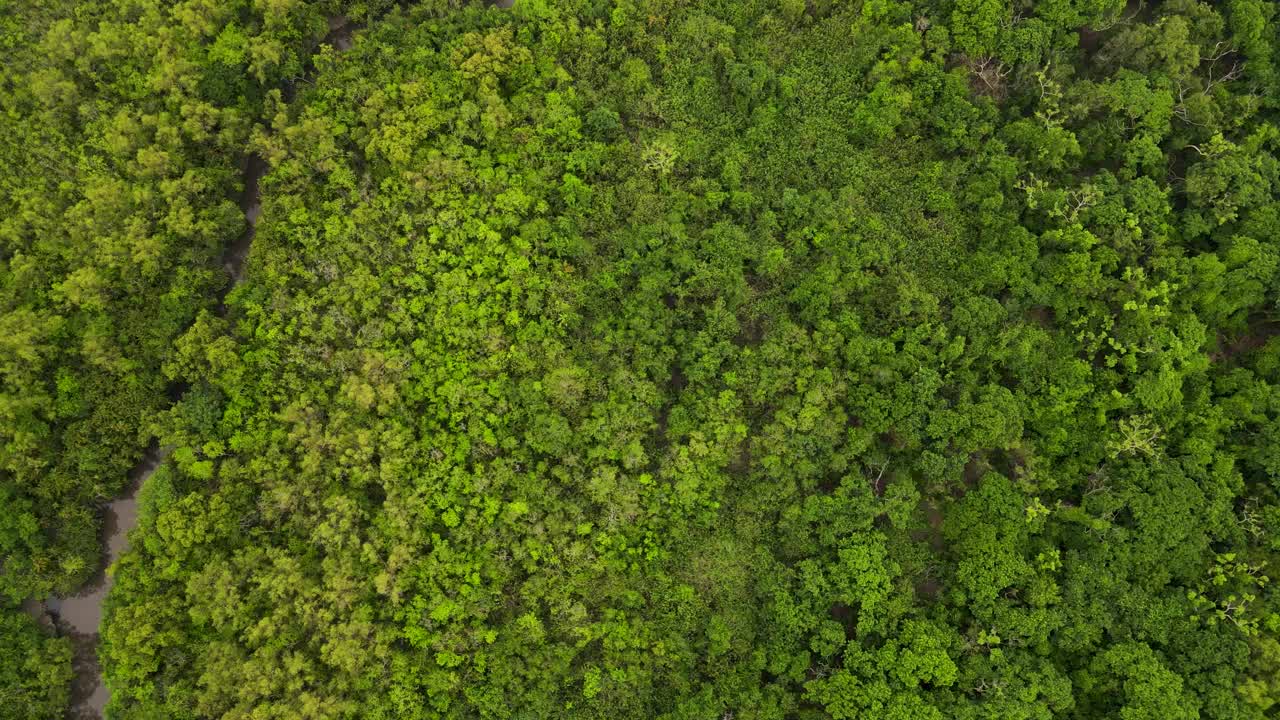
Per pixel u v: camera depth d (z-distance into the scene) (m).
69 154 35.59
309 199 36.44
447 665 32.00
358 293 35.31
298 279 35.72
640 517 34.31
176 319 34.69
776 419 34.28
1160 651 30.84
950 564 32.66
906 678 30.50
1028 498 32.59
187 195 35.41
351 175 36.59
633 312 35.69
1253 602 31.00
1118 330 34.19
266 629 31.31
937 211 37.00
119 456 33.75
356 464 33.50
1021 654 30.88
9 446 32.44
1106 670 30.59
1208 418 33.25
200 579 31.33
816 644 31.92
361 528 33.34
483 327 35.38
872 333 35.38
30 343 32.91
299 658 31.20
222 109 36.28
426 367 35.03
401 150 36.12
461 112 36.75
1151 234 35.06
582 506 34.19
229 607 31.36
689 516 34.66
